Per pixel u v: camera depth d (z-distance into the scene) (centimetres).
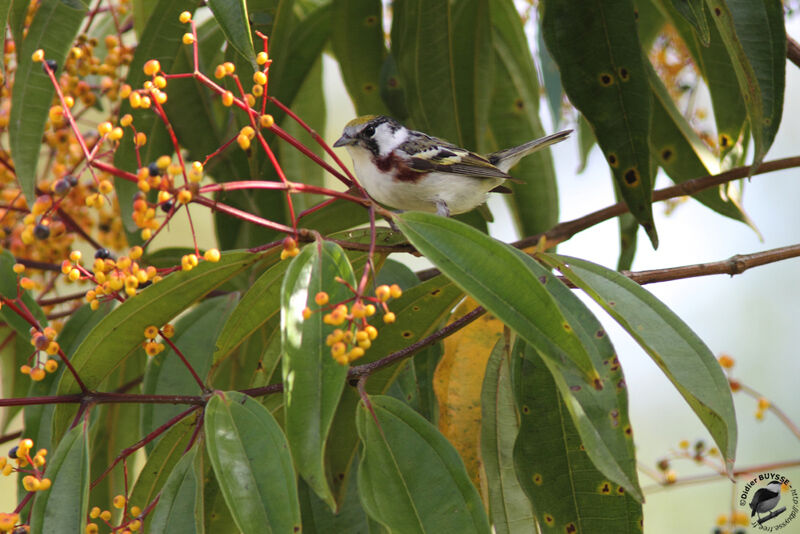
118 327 576
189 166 896
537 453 594
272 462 490
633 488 482
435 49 912
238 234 921
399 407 539
